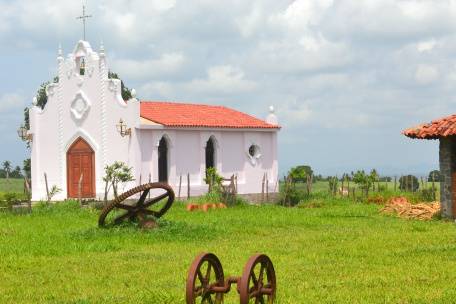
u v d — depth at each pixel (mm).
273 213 37406
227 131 50688
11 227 30562
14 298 15492
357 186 56750
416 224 30547
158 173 45938
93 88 46094
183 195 47094
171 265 19391
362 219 33656
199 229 27375
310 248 22531
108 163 45375
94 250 22938
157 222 27312
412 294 14969
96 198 45625
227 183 50469
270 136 54406
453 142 32250
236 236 26609
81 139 46656
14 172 75750
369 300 14492
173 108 50688
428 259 19688
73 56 47281
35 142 48844
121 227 26984
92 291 16031
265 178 53312
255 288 12805
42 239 25531
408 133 33188
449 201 32406
